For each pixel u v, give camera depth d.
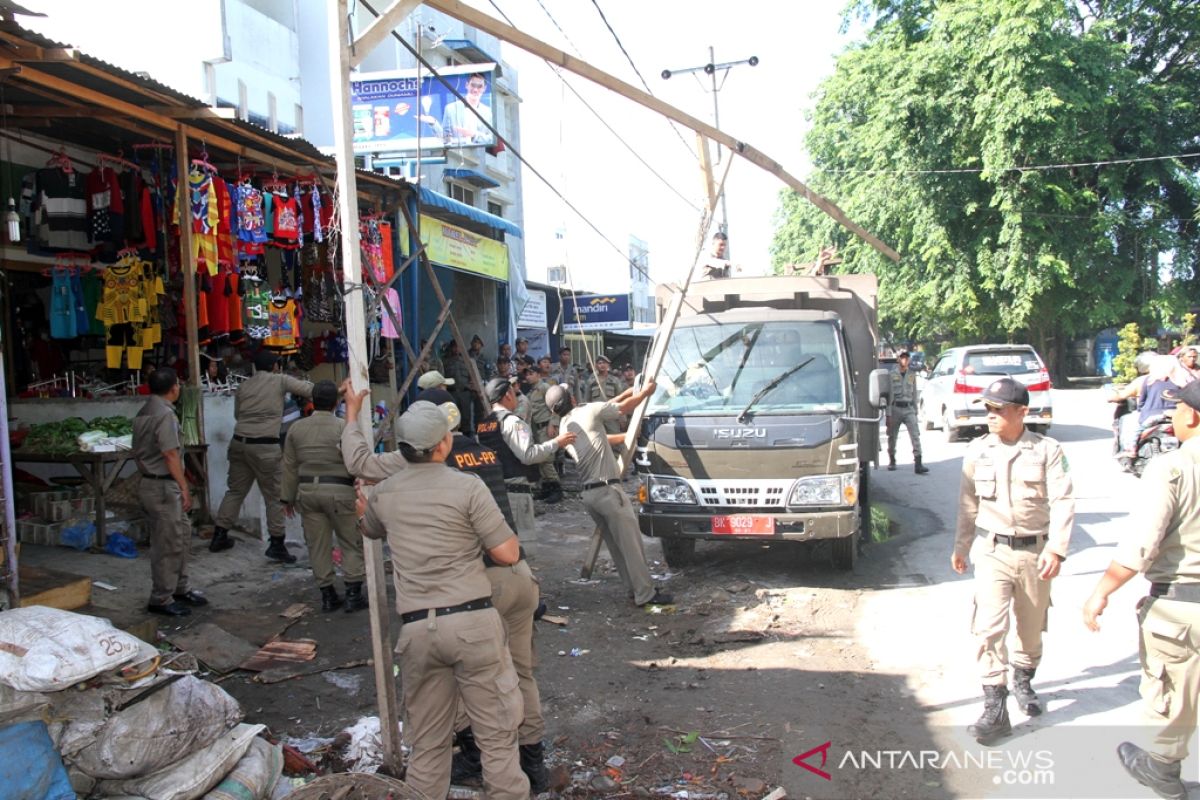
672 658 5.78
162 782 3.44
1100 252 28.83
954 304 29.97
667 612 6.77
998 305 30.30
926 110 28.47
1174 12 31.09
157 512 6.19
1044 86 26.52
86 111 7.61
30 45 6.14
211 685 3.72
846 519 7.07
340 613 6.62
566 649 6.01
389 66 18.34
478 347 15.48
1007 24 26.23
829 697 5.09
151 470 6.20
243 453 7.77
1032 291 28.11
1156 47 32.16
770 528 7.13
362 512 4.18
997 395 4.45
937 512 10.57
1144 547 3.55
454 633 3.39
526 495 6.20
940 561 8.17
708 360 7.83
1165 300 30.16
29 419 8.19
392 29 4.48
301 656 5.69
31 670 3.22
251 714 4.88
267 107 14.34
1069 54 27.19
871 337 8.65
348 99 4.12
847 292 8.59
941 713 4.82
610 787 4.08
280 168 9.51
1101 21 29.39
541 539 9.64
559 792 4.07
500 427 6.31
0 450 4.48
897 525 9.91
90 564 6.93
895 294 31.33
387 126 13.02
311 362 11.30
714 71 20.50
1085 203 28.69
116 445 7.32
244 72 13.69
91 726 3.36
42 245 8.42
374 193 11.02
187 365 8.38
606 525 6.98
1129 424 11.63
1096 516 9.44
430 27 19.59
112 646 3.45
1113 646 5.71
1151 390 10.87
